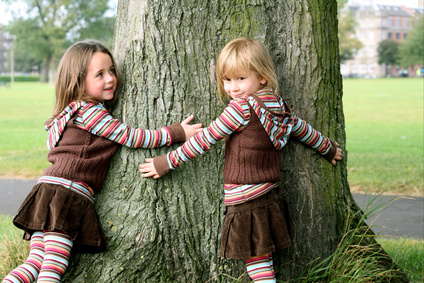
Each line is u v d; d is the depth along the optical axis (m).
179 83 2.77
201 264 2.79
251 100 2.58
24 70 107.44
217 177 2.81
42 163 8.20
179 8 2.75
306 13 2.87
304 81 2.90
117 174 2.77
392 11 102.81
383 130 12.93
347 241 3.03
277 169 2.70
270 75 2.63
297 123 2.79
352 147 9.87
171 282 2.74
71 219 2.53
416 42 83.75
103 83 2.69
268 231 2.58
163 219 2.74
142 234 2.72
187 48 2.77
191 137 2.69
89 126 2.62
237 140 2.63
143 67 2.78
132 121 2.81
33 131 12.85
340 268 2.92
